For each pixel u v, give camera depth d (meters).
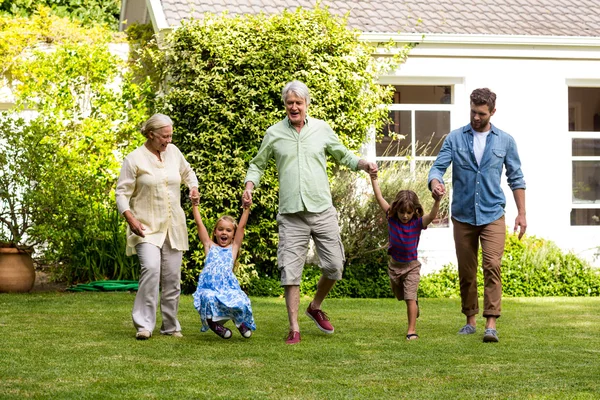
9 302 9.42
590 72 13.45
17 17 13.44
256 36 11.35
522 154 13.12
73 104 12.38
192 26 11.23
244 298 6.74
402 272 7.10
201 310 6.71
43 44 12.66
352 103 11.88
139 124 12.39
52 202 10.68
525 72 13.20
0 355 5.90
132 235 6.90
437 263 12.52
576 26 13.77
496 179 7.29
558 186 13.26
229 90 11.12
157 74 12.23
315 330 7.50
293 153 6.91
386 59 12.57
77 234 10.90
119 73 12.64
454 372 5.49
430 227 12.56
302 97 6.91
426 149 12.91
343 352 6.22
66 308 8.86
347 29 12.18
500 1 14.63
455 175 7.40
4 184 10.79
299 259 6.89
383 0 14.11
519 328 7.77
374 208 11.60
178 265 6.99
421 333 7.36
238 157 11.12
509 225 12.87
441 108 13.05
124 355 5.98
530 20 13.87
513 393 4.86
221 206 11.12
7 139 10.88
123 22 15.69
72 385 4.94
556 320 8.45
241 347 6.41
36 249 11.51
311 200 6.88
